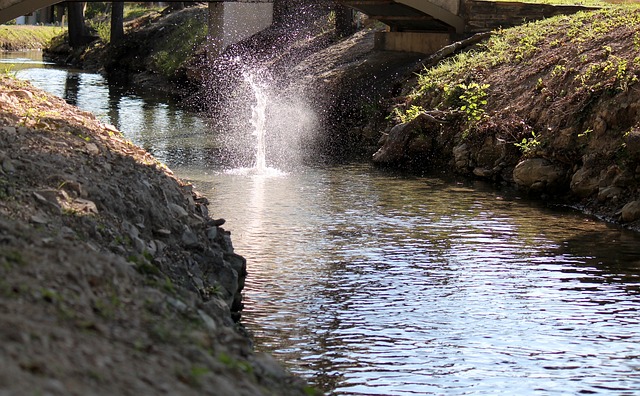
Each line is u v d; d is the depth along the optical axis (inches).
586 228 721.6
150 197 456.1
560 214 774.5
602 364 439.5
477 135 964.6
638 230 717.3
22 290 245.9
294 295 534.0
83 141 491.5
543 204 815.7
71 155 454.6
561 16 1221.1
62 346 218.4
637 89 820.0
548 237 689.0
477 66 1112.2
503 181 913.5
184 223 466.9
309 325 484.1
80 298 260.8
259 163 997.2
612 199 774.5
